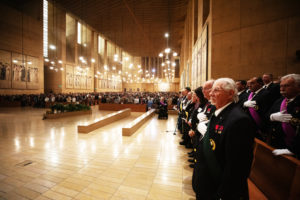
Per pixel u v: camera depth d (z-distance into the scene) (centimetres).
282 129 191
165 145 463
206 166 131
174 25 1862
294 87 178
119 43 2702
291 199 151
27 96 1617
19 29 1720
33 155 381
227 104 125
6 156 374
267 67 468
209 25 613
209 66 603
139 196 232
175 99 1270
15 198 227
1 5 1558
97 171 305
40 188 250
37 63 1931
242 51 511
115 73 3925
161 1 1348
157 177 285
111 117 819
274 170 185
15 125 717
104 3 1412
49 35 2216
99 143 478
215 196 112
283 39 443
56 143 473
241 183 99
